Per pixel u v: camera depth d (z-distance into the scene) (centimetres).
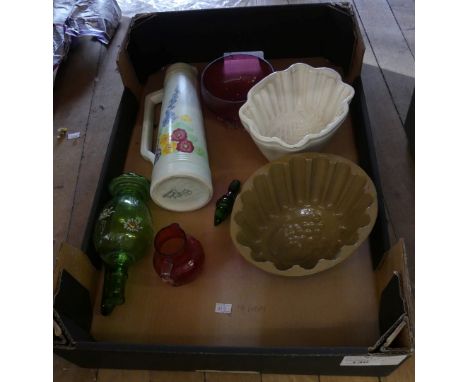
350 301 57
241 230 57
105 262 60
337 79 67
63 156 91
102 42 109
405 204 76
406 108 89
